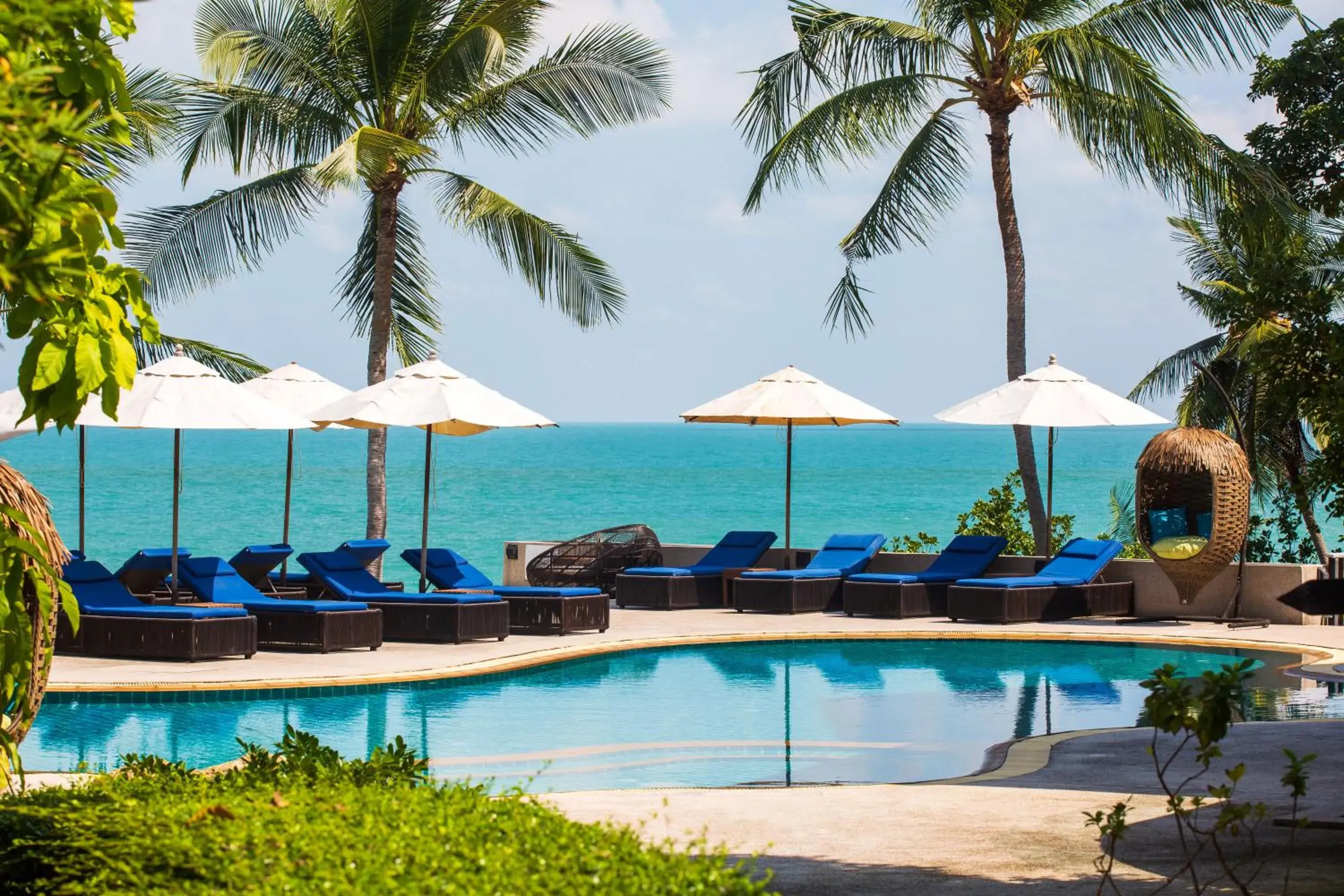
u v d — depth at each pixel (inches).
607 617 624.7
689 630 637.9
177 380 559.2
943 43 815.7
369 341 801.6
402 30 757.9
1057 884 218.5
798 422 810.2
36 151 92.0
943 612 695.7
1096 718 441.1
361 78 783.1
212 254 796.0
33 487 207.3
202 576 574.6
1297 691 482.6
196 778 174.9
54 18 97.3
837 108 815.1
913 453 5684.1
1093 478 3939.5
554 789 337.1
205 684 461.7
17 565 127.3
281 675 483.2
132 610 516.7
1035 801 295.6
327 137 788.6
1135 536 901.8
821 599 716.7
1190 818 269.9
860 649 609.6
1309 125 847.1
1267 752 350.3
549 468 4458.7
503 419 609.6
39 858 136.5
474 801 152.1
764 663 563.5
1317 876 220.4
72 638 522.6
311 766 181.3
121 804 152.4
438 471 4131.4
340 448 5802.2
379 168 676.7
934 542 831.1
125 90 113.2
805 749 390.9
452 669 504.4
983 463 4904.0
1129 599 700.0
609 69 787.4
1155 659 577.9
